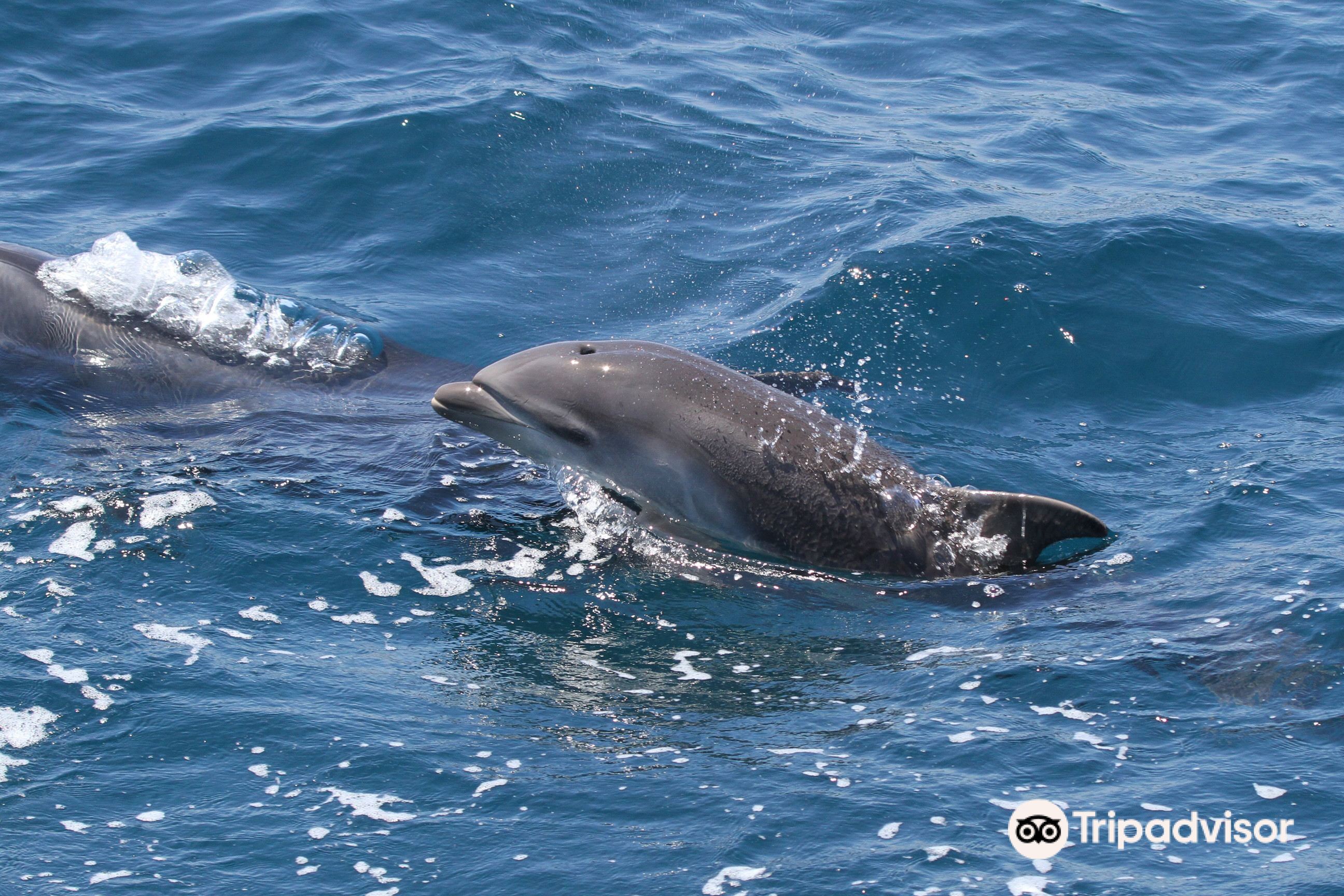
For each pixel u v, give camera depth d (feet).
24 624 34.99
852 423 50.26
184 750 30.09
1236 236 67.62
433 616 37.29
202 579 38.14
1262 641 34.65
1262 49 102.01
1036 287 61.41
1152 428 51.60
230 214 68.95
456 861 26.84
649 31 98.84
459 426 50.44
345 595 38.04
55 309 53.67
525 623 37.11
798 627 37.24
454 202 71.00
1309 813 27.66
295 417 50.65
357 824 27.86
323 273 64.18
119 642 34.42
